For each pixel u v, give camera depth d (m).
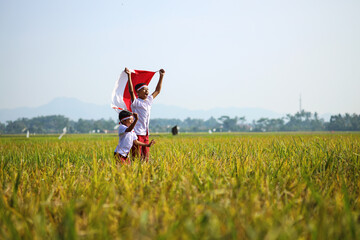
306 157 6.44
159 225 2.93
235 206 3.23
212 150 8.79
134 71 7.76
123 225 2.98
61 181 4.64
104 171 5.10
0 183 4.59
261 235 2.58
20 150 11.16
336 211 3.17
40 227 2.83
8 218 2.99
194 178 4.43
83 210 3.41
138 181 4.34
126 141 7.02
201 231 2.64
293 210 3.25
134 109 7.59
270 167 5.44
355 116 192.00
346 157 6.66
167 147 10.06
